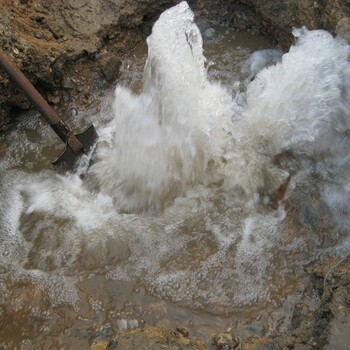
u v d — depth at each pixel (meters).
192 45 3.78
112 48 4.39
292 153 3.57
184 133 3.59
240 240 3.22
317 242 3.14
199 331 2.81
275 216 3.32
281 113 3.62
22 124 3.98
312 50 3.70
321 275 2.90
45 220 3.41
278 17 4.22
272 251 3.15
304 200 3.34
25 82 3.35
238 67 4.29
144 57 4.46
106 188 3.54
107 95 4.20
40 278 3.12
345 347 2.31
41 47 3.93
